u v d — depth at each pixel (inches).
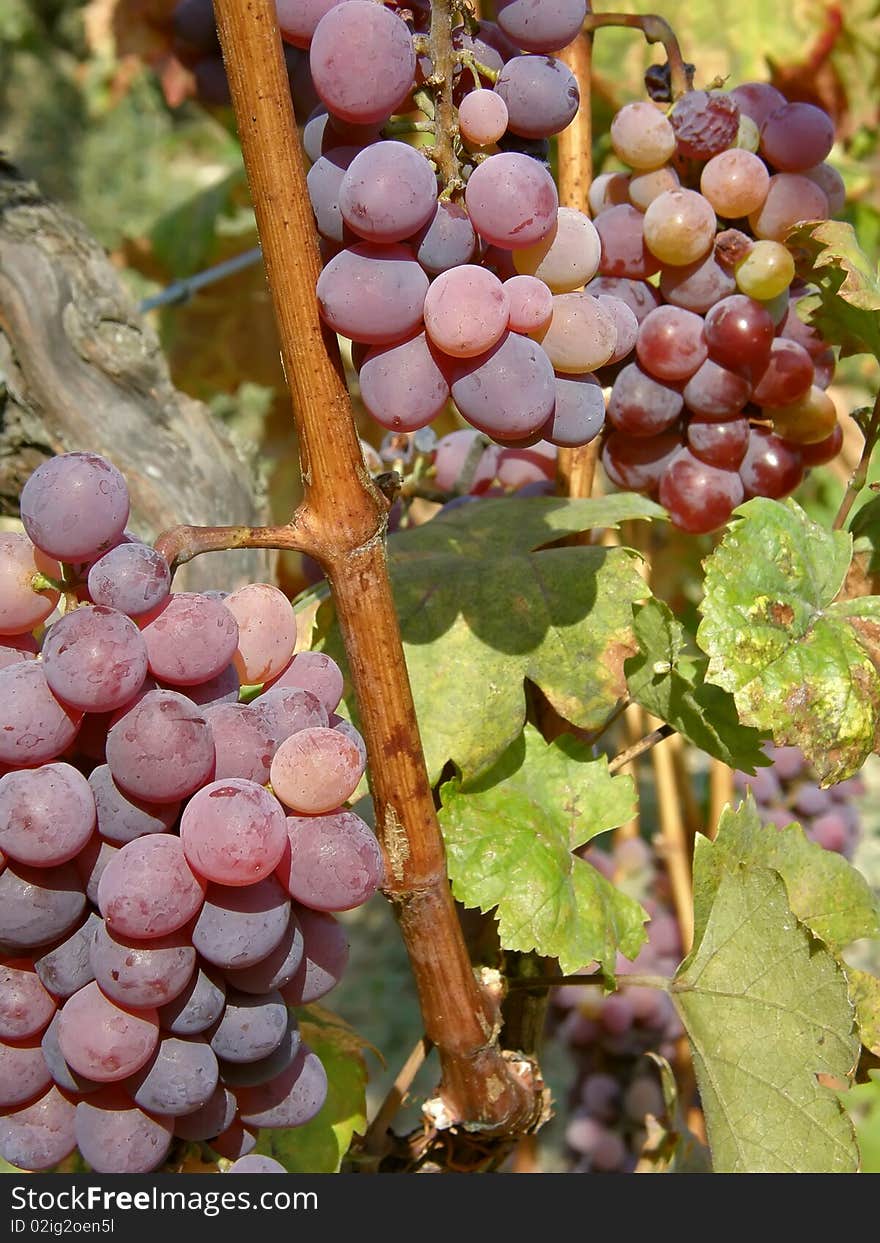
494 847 15.2
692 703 15.3
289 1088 13.2
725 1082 15.2
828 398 16.3
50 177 73.9
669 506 16.6
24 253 21.4
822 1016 14.6
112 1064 11.9
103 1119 12.5
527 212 12.1
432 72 12.4
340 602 12.8
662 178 15.8
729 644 14.1
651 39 16.3
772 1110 14.9
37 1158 12.8
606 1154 23.6
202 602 12.1
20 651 12.5
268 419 32.7
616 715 15.9
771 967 14.9
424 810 13.4
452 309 11.9
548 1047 36.7
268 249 12.2
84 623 11.5
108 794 11.9
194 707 11.9
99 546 11.7
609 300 13.7
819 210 15.9
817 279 15.8
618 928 15.8
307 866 12.0
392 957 46.0
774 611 14.4
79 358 21.5
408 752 13.2
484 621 15.9
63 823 11.6
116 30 28.9
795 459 16.7
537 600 15.9
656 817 34.5
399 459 19.4
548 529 16.7
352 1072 16.6
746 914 15.0
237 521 22.4
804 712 14.2
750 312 15.6
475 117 12.3
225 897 12.0
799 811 24.1
